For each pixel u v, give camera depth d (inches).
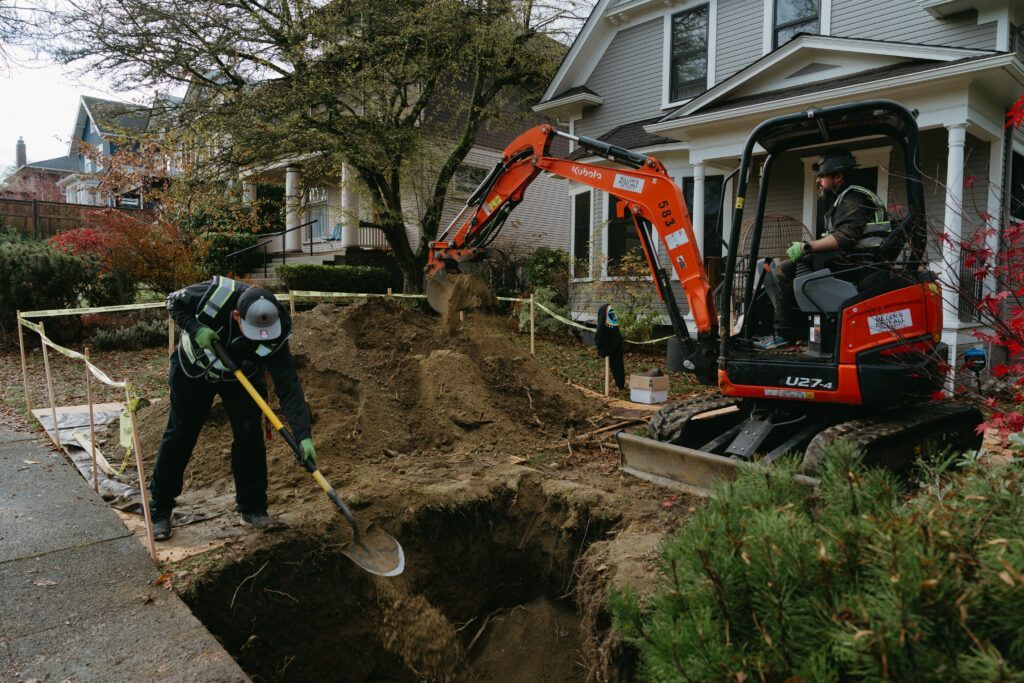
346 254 711.7
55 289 416.5
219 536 154.4
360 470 201.0
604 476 203.9
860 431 163.2
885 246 166.2
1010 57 318.7
